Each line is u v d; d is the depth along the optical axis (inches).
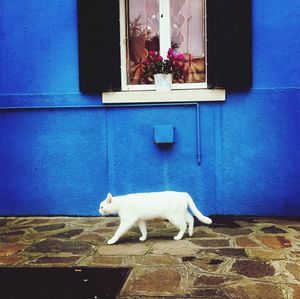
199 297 115.6
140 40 221.6
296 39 201.6
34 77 216.8
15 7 215.6
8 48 217.2
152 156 212.7
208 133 208.8
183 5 218.1
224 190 209.8
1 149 221.3
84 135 215.9
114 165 215.0
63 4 213.8
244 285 122.4
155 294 118.3
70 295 119.8
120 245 164.1
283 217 206.5
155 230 186.9
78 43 210.8
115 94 210.7
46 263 146.2
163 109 210.5
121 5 216.2
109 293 120.2
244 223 194.9
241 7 200.7
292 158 205.0
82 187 217.8
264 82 204.5
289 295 115.5
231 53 202.8
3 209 222.7
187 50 218.8
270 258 144.1
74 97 214.8
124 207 164.6
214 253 150.7
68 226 198.2
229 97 206.5
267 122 205.3
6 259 151.8
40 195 220.5
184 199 168.7
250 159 207.5
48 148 218.5
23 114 218.7
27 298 118.7
